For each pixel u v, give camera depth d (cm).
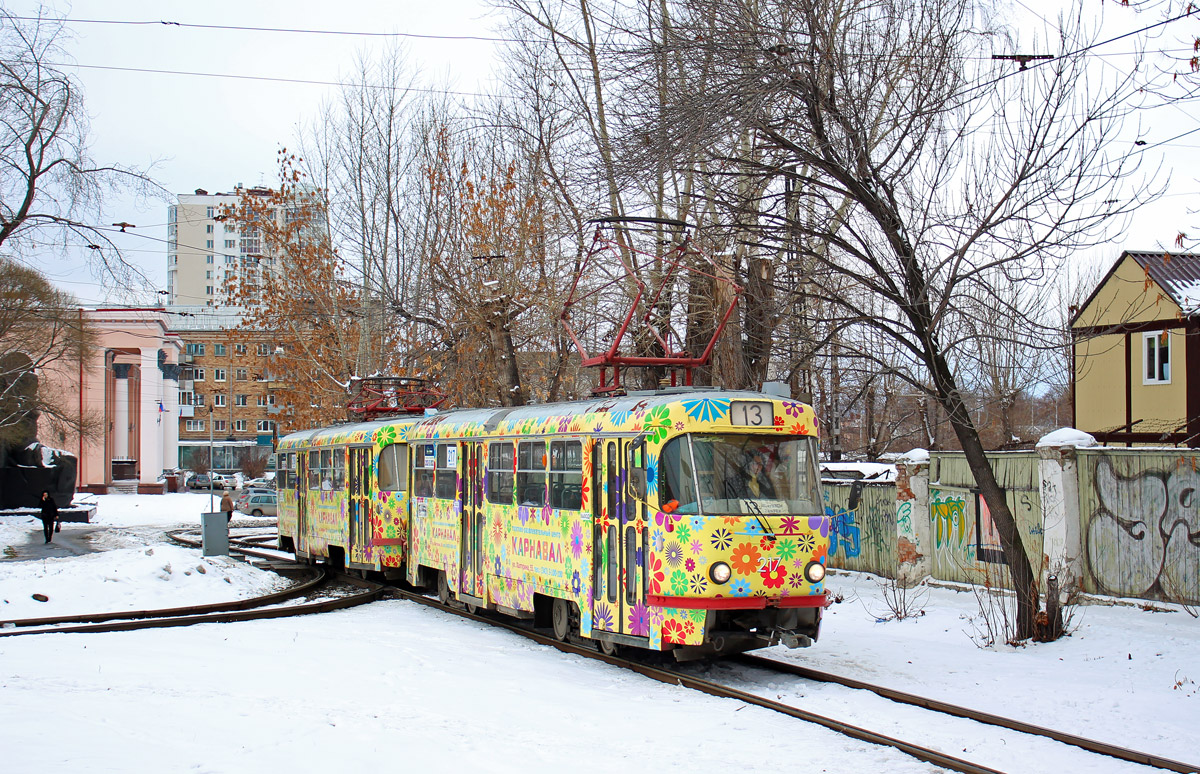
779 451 1051
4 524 3616
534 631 1333
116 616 1471
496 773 664
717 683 1002
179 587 1672
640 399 1099
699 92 1273
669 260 1667
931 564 1648
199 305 9612
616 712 861
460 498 1498
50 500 2925
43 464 4122
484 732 780
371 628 1337
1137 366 2592
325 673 1005
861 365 1377
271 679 968
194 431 8800
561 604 1222
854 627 1359
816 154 1288
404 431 1753
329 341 2989
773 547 1002
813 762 705
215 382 8862
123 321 6091
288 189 2958
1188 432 2423
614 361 1312
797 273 1338
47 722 738
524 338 2491
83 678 943
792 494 1040
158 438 6569
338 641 1211
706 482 1003
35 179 2153
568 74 2109
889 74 1310
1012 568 1202
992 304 1284
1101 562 1355
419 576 1688
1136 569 1308
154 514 4503
